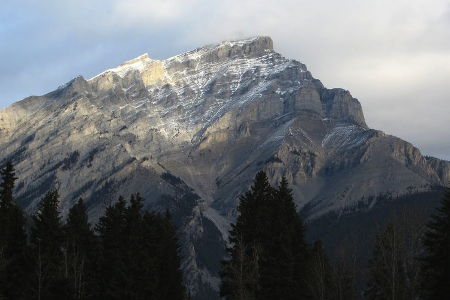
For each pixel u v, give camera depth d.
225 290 124.62
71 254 123.62
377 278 123.19
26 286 116.31
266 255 124.31
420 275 118.06
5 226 121.12
